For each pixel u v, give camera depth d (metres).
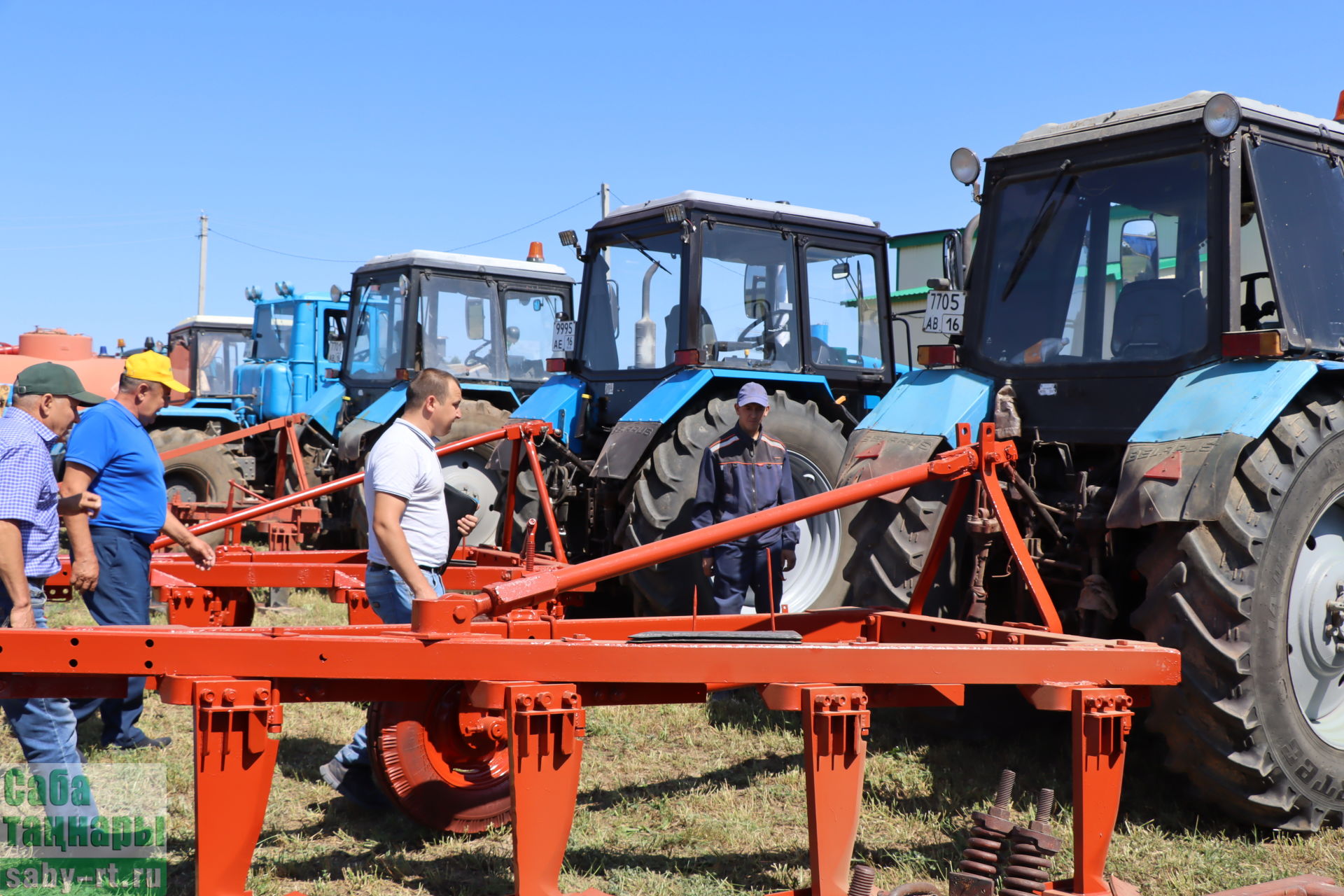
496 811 3.56
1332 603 3.75
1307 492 3.61
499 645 2.54
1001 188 4.64
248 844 2.41
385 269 9.49
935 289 4.71
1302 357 3.78
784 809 3.82
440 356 9.27
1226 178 3.81
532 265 9.81
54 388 3.77
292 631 2.75
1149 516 3.45
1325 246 4.09
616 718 5.01
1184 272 3.95
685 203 6.38
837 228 6.97
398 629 3.01
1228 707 3.43
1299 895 2.72
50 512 3.71
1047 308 4.41
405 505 3.45
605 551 6.52
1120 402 4.05
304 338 11.16
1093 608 3.71
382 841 3.48
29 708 3.38
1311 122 4.15
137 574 4.19
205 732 2.36
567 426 7.04
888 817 3.72
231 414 11.33
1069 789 4.01
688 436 6.04
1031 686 2.83
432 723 3.44
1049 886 2.76
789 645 2.71
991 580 4.39
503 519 7.81
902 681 2.72
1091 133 4.30
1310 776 3.56
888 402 4.71
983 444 3.38
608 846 3.43
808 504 3.08
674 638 2.74
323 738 4.72
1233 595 3.41
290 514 7.50
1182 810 3.82
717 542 2.97
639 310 6.80
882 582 4.41
